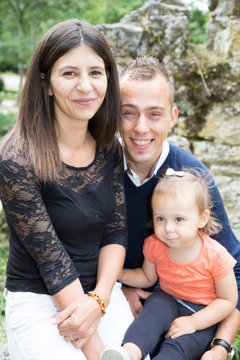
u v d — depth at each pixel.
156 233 2.09
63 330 1.76
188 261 2.08
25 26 12.19
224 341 2.02
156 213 2.07
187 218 2.00
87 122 1.94
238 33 3.06
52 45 1.74
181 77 3.19
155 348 2.14
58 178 1.84
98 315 1.83
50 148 1.82
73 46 1.73
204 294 2.09
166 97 2.10
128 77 2.11
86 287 2.03
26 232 1.79
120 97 2.06
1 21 12.38
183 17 3.18
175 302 2.15
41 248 1.79
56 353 1.75
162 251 2.15
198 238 2.11
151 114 2.09
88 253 2.02
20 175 1.74
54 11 11.38
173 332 2.00
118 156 2.16
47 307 1.90
